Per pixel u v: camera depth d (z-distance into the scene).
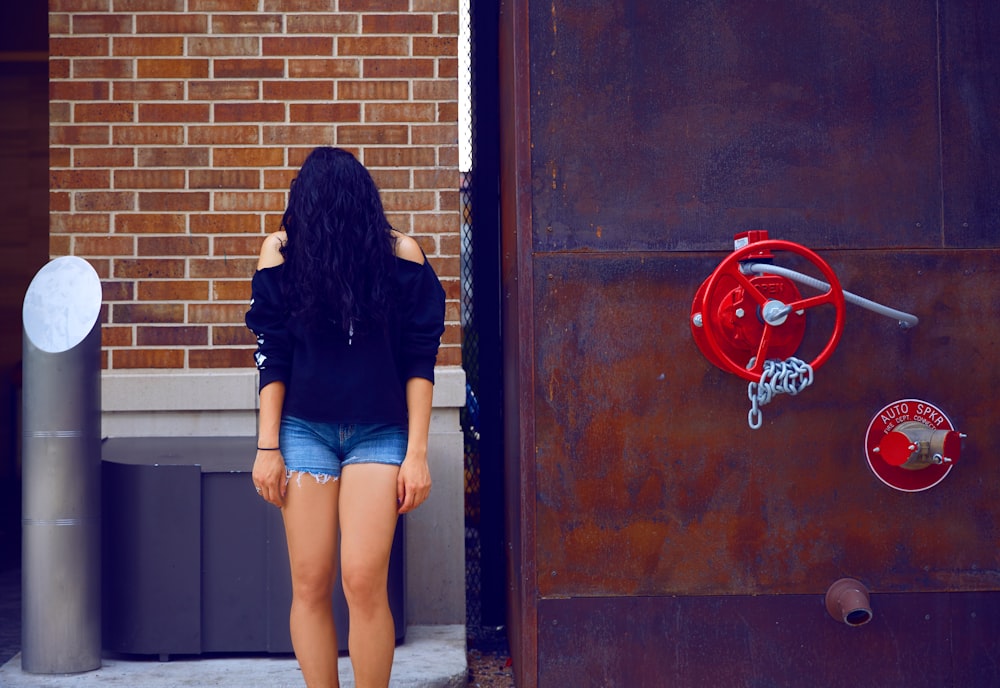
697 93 3.30
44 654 3.51
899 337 3.30
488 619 4.48
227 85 4.25
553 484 3.29
